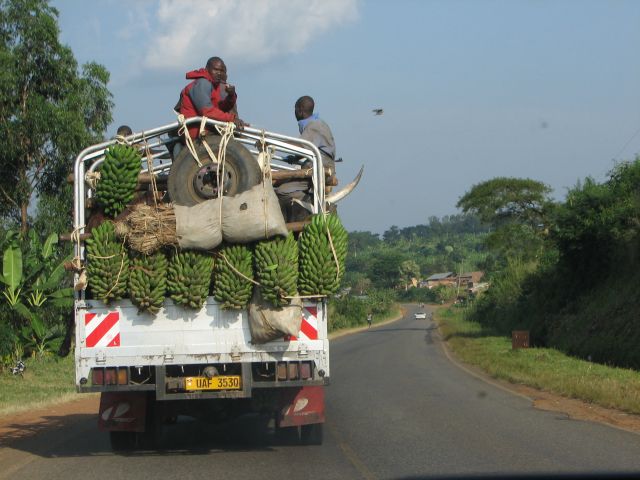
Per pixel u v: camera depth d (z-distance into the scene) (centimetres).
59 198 3061
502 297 4844
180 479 788
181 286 832
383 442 1007
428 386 1844
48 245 2550
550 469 803
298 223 868
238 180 847
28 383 2028
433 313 10981
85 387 852
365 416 1284
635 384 1600
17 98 3009
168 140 916
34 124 2967
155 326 854
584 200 2961
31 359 2486
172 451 972
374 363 2767
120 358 851
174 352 852
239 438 1072
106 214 880
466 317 6800
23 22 3016
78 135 3011
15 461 934
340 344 4447
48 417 1407
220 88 984
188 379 852
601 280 3002
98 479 801
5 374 2166
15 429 1247
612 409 1339
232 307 843
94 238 838
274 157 945
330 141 1061
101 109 3200
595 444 968
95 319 857
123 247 841
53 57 3078
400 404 1461
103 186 857
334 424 1189
